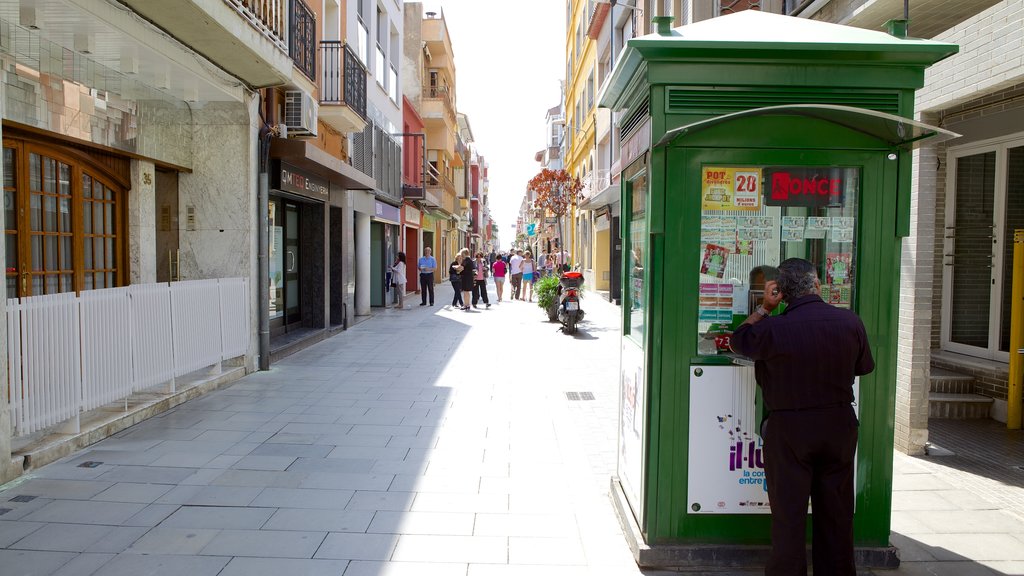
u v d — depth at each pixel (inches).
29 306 190.1
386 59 756.0
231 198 346.3
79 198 270.7
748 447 137.7
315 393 304.0
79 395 212.8
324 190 484.4
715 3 425.4
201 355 299.9
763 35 137.6
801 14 305.3
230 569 135.7
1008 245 263.7
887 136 133.9
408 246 1071.0
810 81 135.5
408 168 978.1
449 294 1059.9
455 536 153.1
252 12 296.2
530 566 139.2
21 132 235.5
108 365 229.1
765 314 129.3
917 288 214.5
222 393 302.2
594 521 162.6
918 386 215.5
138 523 157.5
